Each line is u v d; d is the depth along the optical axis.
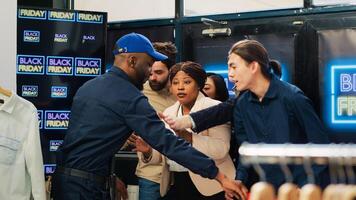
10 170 3.09
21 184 3.12
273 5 5.90
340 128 4.06
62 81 4.13
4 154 3.06
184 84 3.32
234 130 3.21
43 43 4.08
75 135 3.04
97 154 3.02
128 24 4.84
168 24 4.69
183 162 2.93
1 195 3.06
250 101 2.98
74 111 3.09
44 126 4.08
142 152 3.38
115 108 2.98
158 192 3.77
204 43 4.55
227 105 3.21
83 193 3.00
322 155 1.89
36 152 3.14
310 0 4.18
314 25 4.15
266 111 2.93
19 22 4.02
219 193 3.26
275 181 2.83
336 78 4.08
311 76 4.16
